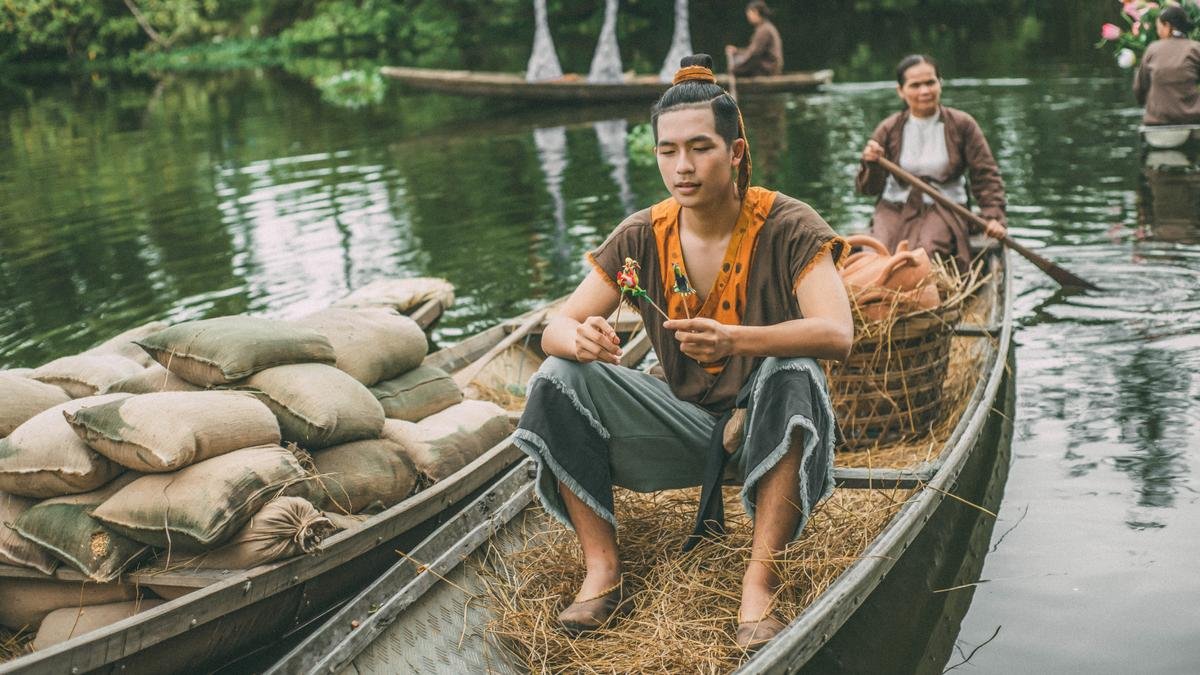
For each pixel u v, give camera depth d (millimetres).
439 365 4594
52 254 7691
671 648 2576
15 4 27234
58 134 14406
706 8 25812
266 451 2863
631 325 4879
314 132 13047
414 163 10477
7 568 2855
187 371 3152
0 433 3047
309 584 2855
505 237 7426
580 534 2787
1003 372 4465
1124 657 2713
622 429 2793
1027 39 17281
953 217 5570
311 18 29141
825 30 21781
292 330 3262
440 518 3312
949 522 3420
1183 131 8609
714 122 2625
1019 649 2777
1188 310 5102
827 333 2598
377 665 2494
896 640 2855
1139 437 3873
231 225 8234
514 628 2719
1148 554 3156
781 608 2639
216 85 20484
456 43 26281
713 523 2912
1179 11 8656
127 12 28953
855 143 9953
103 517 2762
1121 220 6785
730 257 2736
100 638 2395
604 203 8281
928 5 23734
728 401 2848
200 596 2568
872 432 3906
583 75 18906
